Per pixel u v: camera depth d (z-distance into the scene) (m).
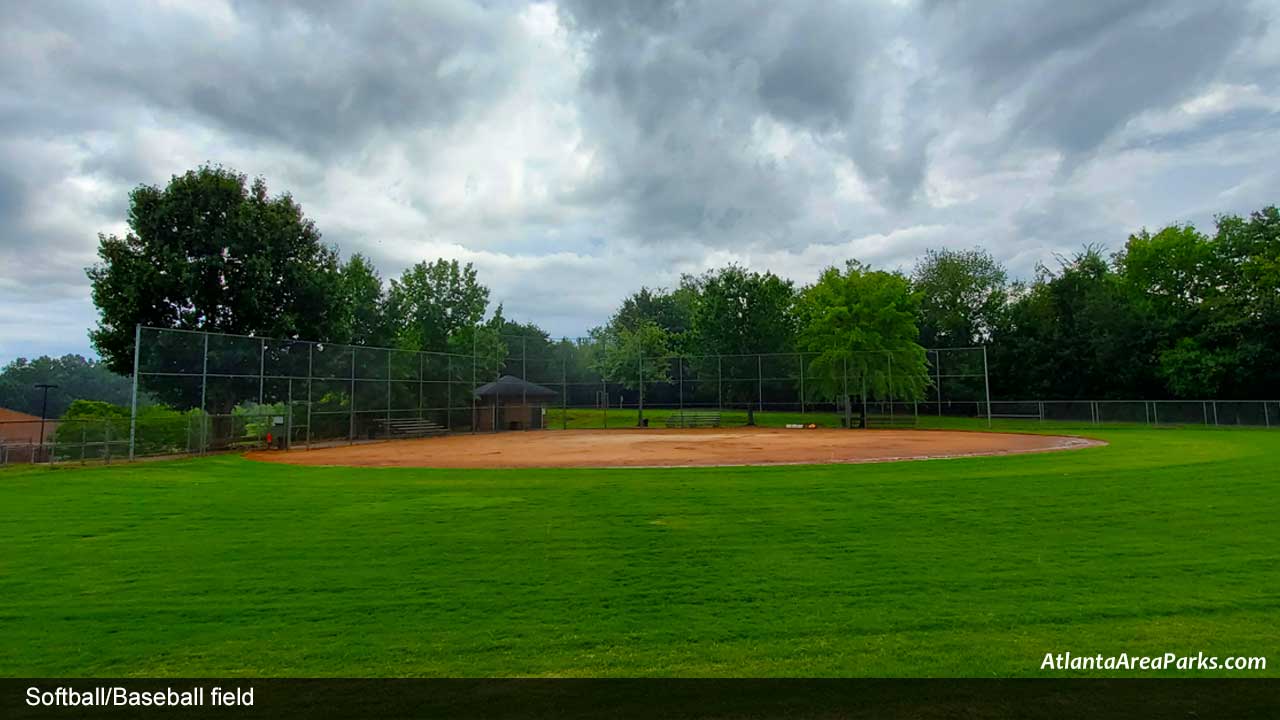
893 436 31.56
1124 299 48.84
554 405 42.84
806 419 41.97
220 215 32.56
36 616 5.86
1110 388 46.19
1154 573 6.95
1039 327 49.44
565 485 13.97
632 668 4.70
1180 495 11.77
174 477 16.12
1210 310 41.62
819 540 8.59
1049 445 24.31
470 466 18.86
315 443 27.95
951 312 62.00
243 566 7.48
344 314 38.25
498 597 6.33
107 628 5.55
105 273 31.00
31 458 24.42
